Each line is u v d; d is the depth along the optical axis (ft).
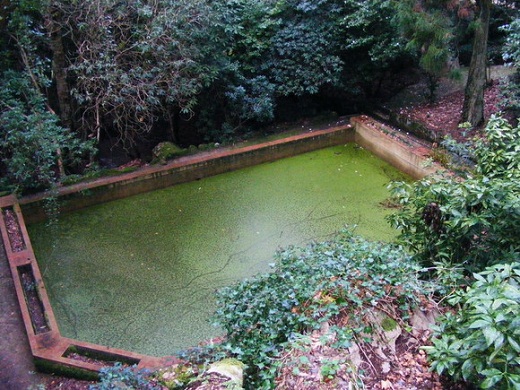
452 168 20.49
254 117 28.04
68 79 25.12
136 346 15.35
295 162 27.14
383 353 9.53
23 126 20.88
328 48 27.99
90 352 14.06
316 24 28.04
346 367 8.81
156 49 23.36
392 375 9.20
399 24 23.75
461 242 11.87
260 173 26.13
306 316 9.99
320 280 10.64
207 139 27.84
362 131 28.14
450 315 9.25
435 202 12.48
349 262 11.01
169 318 16.48
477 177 13.09
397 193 13.48
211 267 18.95
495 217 10.79
